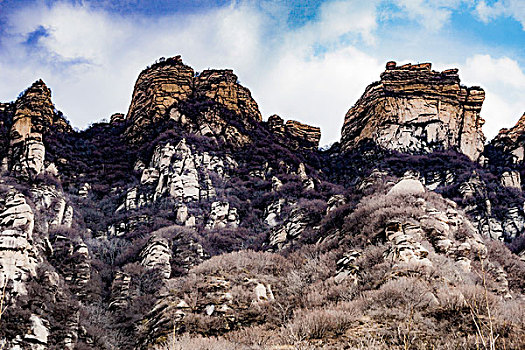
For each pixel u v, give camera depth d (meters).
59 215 54.09
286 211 62.62
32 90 78.88
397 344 18.83
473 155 84.69
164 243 46.62
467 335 19.09
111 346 32.16
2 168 61.22
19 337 27.09
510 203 64.69
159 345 26.33
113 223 59.19
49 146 72.00
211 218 60.28
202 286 33.25
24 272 31.72
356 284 29.33
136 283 40.41
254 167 76.50
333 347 19.09
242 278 34.56
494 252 43.34
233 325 27.92
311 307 27.78
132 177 71.56
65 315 31.47
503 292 35.22
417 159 80.31
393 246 31.48
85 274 40.31
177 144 73.94
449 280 28.48
